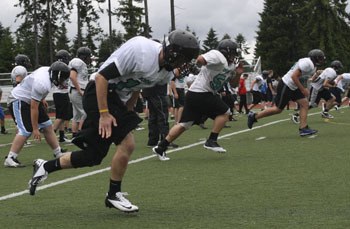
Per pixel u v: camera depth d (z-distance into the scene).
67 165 5.09
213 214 4.96
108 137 4.79
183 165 8.05
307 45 58.31
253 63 35.12
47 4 50.66
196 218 4.83
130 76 4.78
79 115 11.50
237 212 5.01
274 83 27.64
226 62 8.32
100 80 4.67
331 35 51.53
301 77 11.59
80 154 5.03
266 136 11.86
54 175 7.36
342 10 52.16
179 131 8.55
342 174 6.86
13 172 7.95
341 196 5.58
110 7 49.34
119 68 4.65
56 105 11.92
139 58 4.64
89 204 5.54
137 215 5.02
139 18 49.62
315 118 16.66
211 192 5.97
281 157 8.55
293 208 5.10
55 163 5.13
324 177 6.68
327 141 10.55
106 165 8.20
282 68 64.25
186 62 4.68
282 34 63.84
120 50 4.69
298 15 61.16
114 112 4.88
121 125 4.91
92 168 7.93
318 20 51.75
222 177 6.92
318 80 15.77
